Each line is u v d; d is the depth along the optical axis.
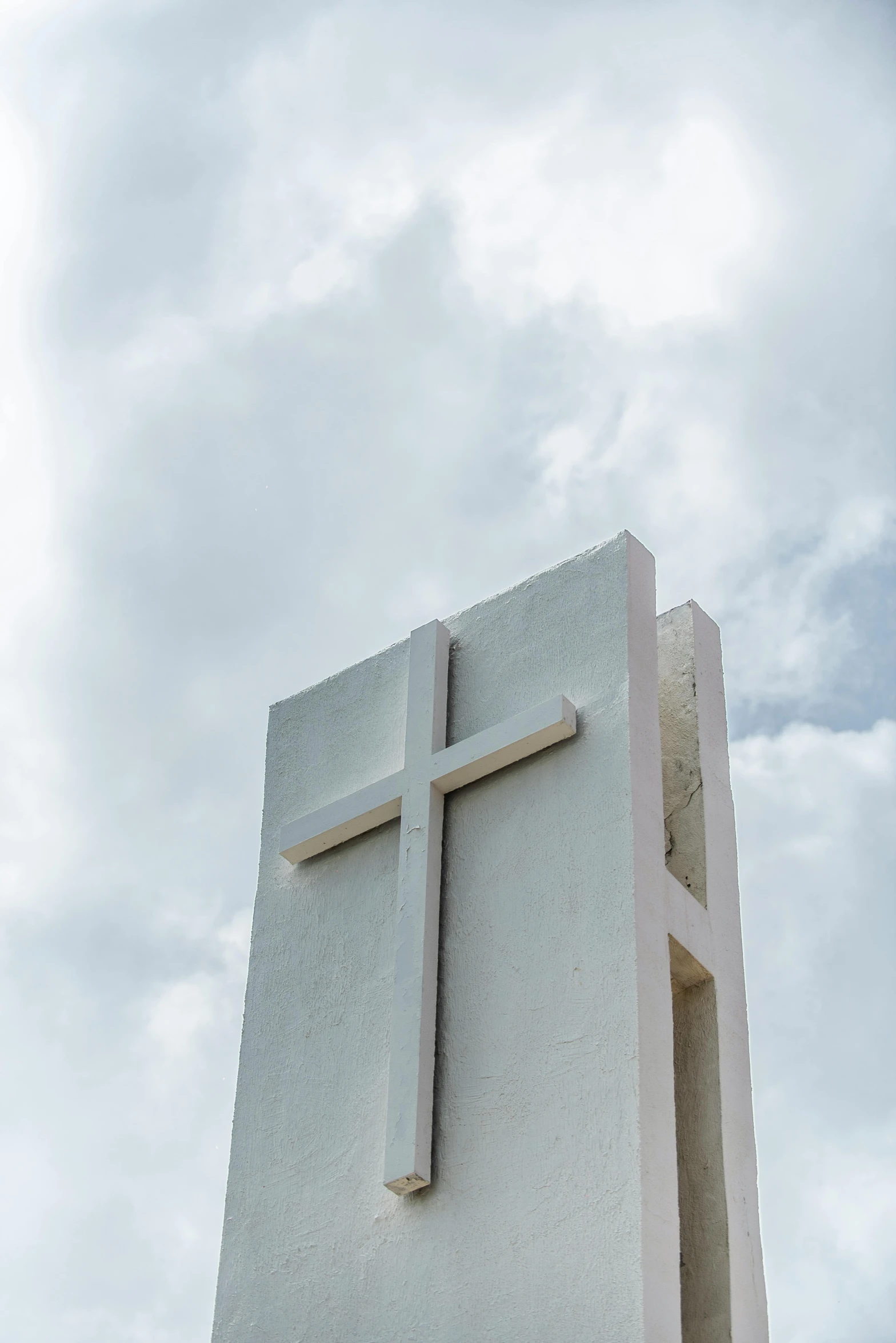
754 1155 5.75
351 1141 5.82
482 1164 5.41
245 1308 5.74
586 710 6.05
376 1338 5.36
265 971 6.45
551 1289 5.06
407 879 6.02
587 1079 5.32
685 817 6.36
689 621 6.86
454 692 6.50
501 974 5.71
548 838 5.86
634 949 5.46
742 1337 5.37
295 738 7.01
